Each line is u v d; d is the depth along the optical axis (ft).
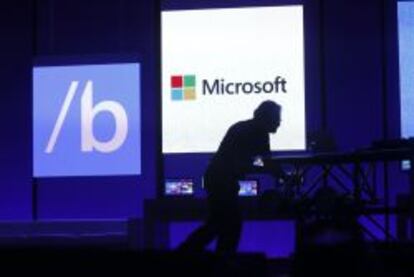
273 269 20.98
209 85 26.05
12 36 28.17
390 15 26.63
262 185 25.81
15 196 27.96
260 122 19.17
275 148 25.62
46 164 26.25
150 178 27.43
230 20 26.04
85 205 27.76
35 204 27.81
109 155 26.08
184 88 26.11
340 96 26.78
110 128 26.07
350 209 17.21
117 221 25.11
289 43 25.81
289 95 25.73
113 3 27.89
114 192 27.66
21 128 28.04
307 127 26.78
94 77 26.11
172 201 21.84
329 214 16.93
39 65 26.22
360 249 5.05
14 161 28.02
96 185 27.73
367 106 26.71
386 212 17.66
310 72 26.91
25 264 5.78
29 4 28.19
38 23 28.14
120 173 26.07
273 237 26.48
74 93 26.18
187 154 26.84
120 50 27.81
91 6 27.96
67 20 28.04
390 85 26.61
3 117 28.07
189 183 24.06
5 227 25.18
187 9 26.20
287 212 18.81
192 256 5.75
